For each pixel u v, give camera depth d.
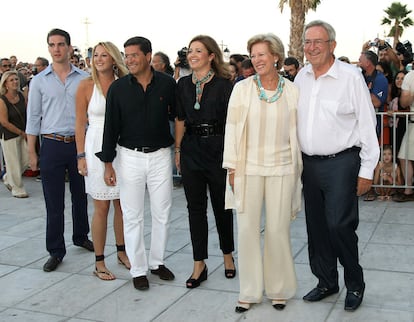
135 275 4.22
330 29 3.37
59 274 4.63
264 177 3.62
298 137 3.61
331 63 3.45
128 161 4.10
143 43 3.96
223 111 4.01
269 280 3.74
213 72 4.04
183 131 4.24
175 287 4.22
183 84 4.09
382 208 6.47
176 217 6.39
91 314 3.80
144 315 3.74
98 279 4.46
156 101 4.05
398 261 4.62
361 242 5.18
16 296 4.18
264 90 3.54
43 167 4.74
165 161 4.19
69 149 4.78
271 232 3.65
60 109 4.72
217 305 3.86
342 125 3.46
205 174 4.10
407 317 3.54
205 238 4.25
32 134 4.84
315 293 3.86
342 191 3.49
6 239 5.78
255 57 3.48
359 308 3.69
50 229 4.78
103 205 4.37
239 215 3.68
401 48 8.07
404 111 6.75
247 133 3.60
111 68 4.27
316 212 3.76
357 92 3.41
